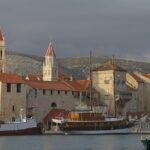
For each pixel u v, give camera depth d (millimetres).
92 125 178500
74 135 171625
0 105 182750
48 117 191000
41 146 118562
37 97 193625
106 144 126875
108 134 179625
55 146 118875
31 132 171375
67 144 125562
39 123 190000
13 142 131750
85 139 147500
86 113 179375
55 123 184375
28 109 190625
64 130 177000
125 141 139000
